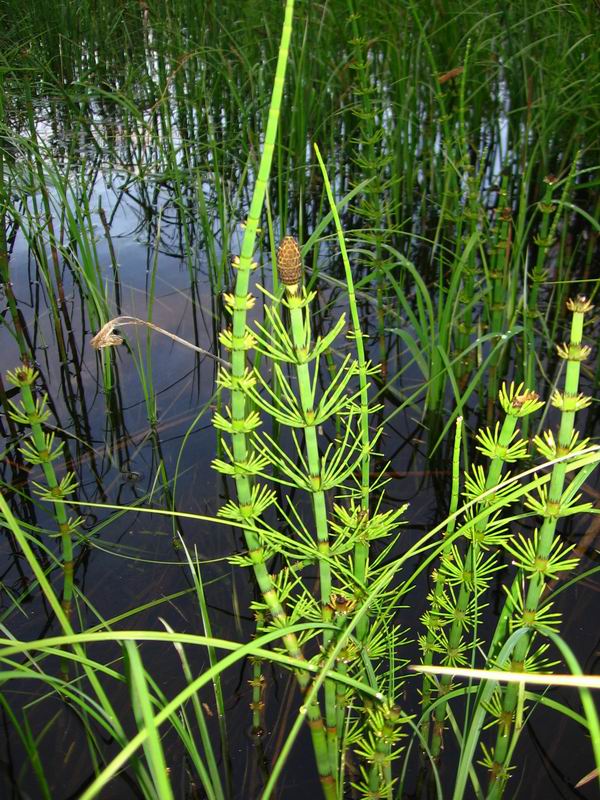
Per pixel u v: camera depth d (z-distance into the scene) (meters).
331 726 1.68
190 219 5.02
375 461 3.14
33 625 2.40
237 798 1.93
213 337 3.90
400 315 4.09
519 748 2.01
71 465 3.12
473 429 3.31
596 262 4.52
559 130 5.11
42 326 4.02
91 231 3.79
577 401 1.34
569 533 2.69
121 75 7.19
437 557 2.60
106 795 1.93
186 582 2.57
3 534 2.78
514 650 1.58
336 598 1.56
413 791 1.95
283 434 3.25
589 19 4.58
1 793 1.94
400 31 5.34
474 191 3.52
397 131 5.04
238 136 5.26
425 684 1.92
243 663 2.29
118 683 2.21
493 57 5.39
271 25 5.97
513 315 3.45
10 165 4.06
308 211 5.26
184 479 3.03
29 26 7.18
